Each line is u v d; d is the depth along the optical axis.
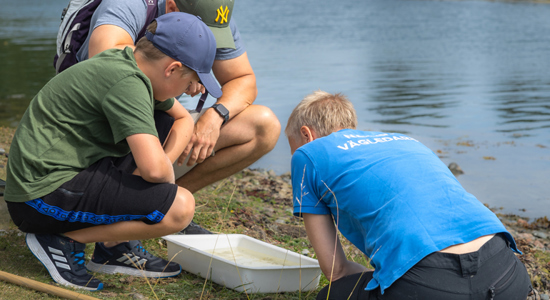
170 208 2.65
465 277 2.18
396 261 2.24
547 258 4.46
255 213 4.66
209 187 5.36
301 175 2.57
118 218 2.64
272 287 2.91
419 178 2.39
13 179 2.58
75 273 2.77
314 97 2.87
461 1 76.38
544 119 10.81
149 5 3.48
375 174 2.42
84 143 2.60
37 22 38.53
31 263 2.99
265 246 3.33
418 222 2.27
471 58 22.14
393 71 17.98
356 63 19.91
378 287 2.33
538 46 27.06
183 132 3.19
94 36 3.27
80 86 2.57
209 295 2.86
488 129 9.98
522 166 7.73
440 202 2.32
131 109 2.52
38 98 2.62
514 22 44.19
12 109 10.24
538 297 3.75
